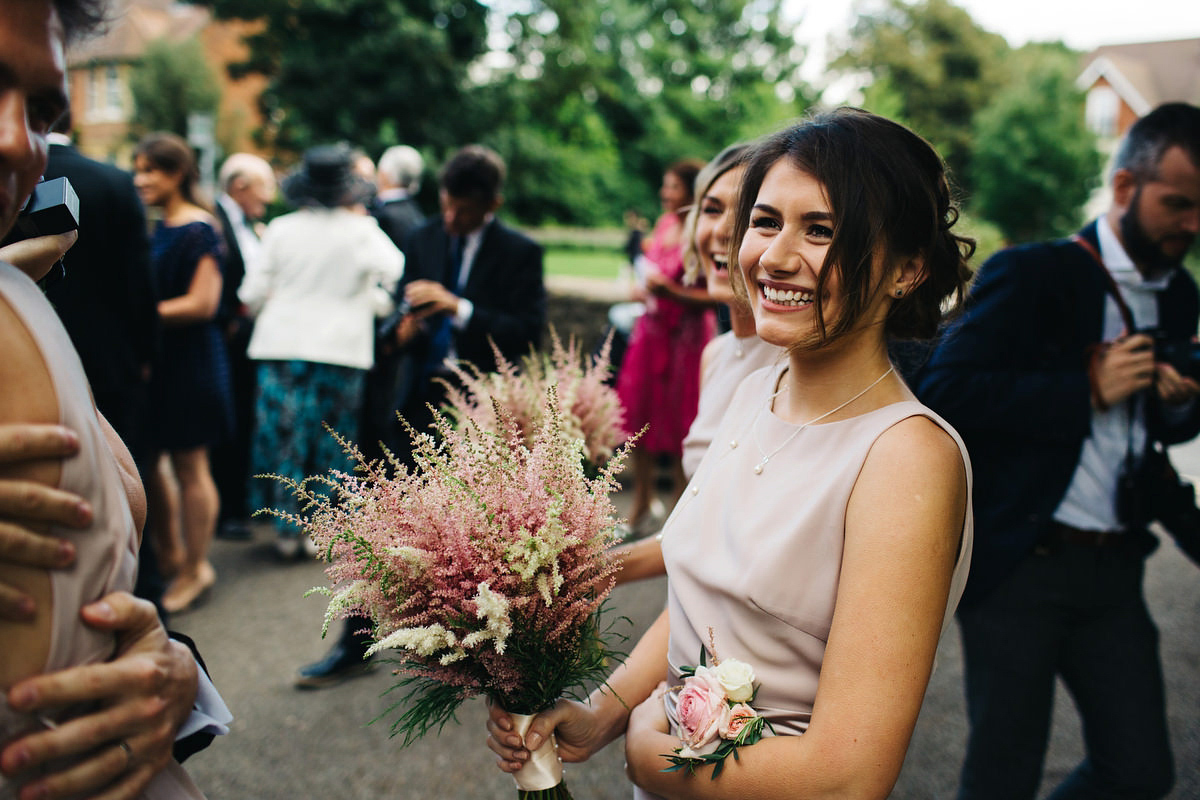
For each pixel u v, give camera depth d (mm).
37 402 750
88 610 773
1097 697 1844
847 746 942
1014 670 1833
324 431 4227
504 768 1234
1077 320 1870
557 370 2170
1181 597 4043
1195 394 1804
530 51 24953
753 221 1112
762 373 1313
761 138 1198
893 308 1132
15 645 733
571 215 23516
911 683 951
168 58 26125
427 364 3414
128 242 2811
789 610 1042
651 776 1115
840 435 1076
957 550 1040
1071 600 1821
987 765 1866
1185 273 2023
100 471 796
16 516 718
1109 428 1849
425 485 1213
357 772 2623
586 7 25391
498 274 3445
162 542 3908
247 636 3531
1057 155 27219
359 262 4168
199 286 3652
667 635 1359
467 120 18531
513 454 1213
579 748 1271
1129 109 38656
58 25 761
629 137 33500
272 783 2568
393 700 3041
